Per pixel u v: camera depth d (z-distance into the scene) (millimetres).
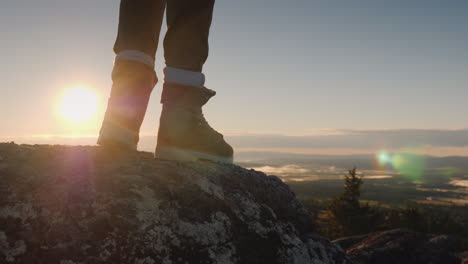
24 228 802
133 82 1385
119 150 1354
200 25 1455
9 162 1008
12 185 897
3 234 776
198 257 938
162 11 1497
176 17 1435
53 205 871
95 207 904
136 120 1405
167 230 945
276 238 1178
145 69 1400
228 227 1078
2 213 816
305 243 1312
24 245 771
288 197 1636
